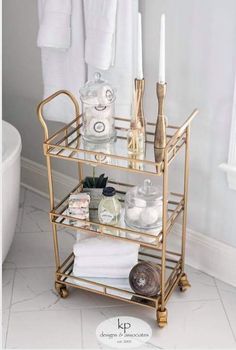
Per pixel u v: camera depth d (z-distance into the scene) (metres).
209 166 1.99
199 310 1.96
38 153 2.68
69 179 2.57
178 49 1.91
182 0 1.84
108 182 2.10
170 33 1.91
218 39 1.80
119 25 1.92
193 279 2.12
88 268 1.93
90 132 1.85
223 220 2.04
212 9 1.78
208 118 1.92
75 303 2.00
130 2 1.88
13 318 1.92
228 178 1.92
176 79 1.96
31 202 2.67
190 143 2.00
